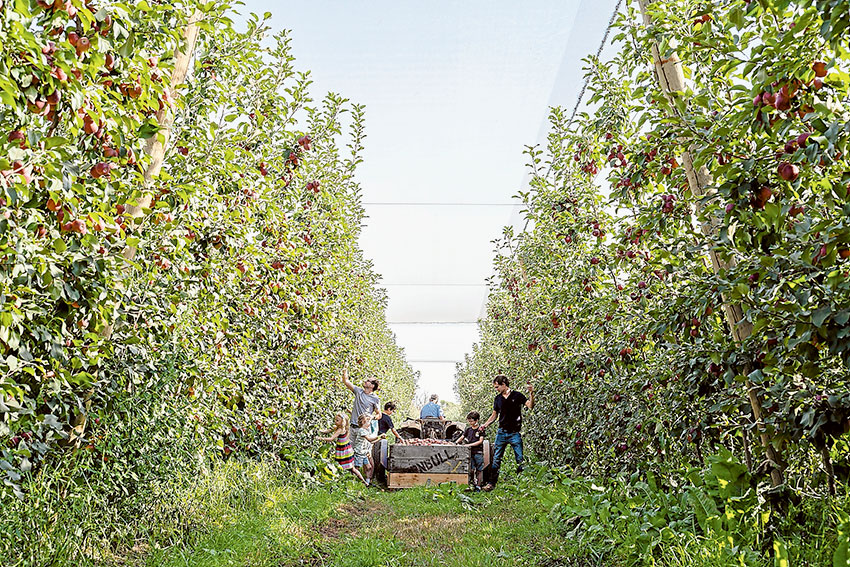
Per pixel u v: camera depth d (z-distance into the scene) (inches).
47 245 103.8
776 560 120.0
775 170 118.3
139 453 160.2
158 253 147.3
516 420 365.1
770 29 116.5
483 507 281.0
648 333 167.8
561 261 264.8
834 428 118.5
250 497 222.8
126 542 159.0
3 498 116.7
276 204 212.1
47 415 118.6
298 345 271.7
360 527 236.1
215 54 178.5
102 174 113.3
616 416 213.8
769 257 112.2
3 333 94.6
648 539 157.5
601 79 196.4
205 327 187.6
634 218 186.1
